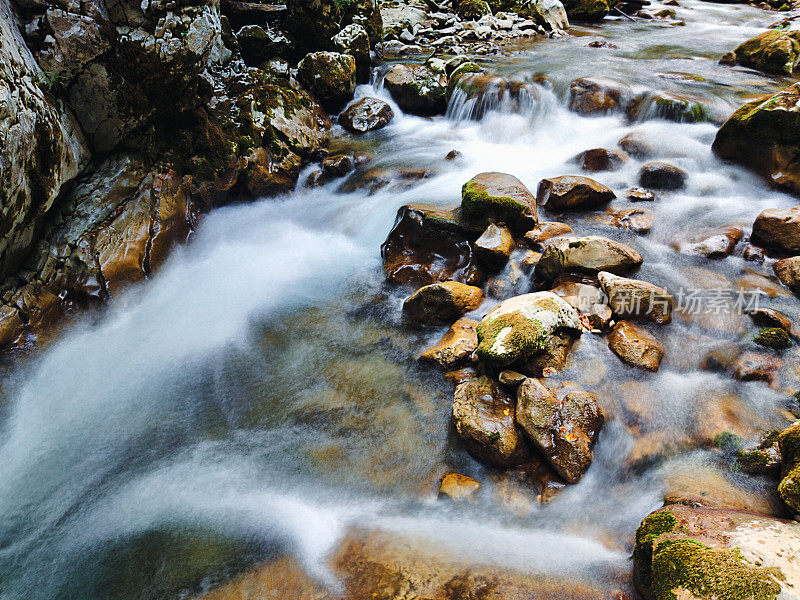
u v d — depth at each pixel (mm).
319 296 6070
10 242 4879
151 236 6133
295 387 4836
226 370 5090
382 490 3838
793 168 6203
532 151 8375
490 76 9805
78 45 5406
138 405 4727
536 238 5711
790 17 15641
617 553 3223
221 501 3826
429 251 5992
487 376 4250
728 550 2625
